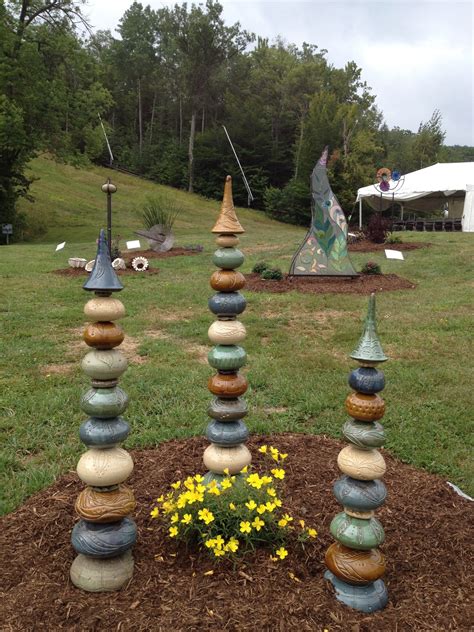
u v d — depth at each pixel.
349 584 2.53
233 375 3.42
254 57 60.59
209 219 39.34
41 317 9.21
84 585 2.61
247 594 2.52
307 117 53.28
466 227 26.30
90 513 2.63
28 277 13.33
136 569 2.75
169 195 46.75
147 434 4.64
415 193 27.14
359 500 2.51
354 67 58.22
